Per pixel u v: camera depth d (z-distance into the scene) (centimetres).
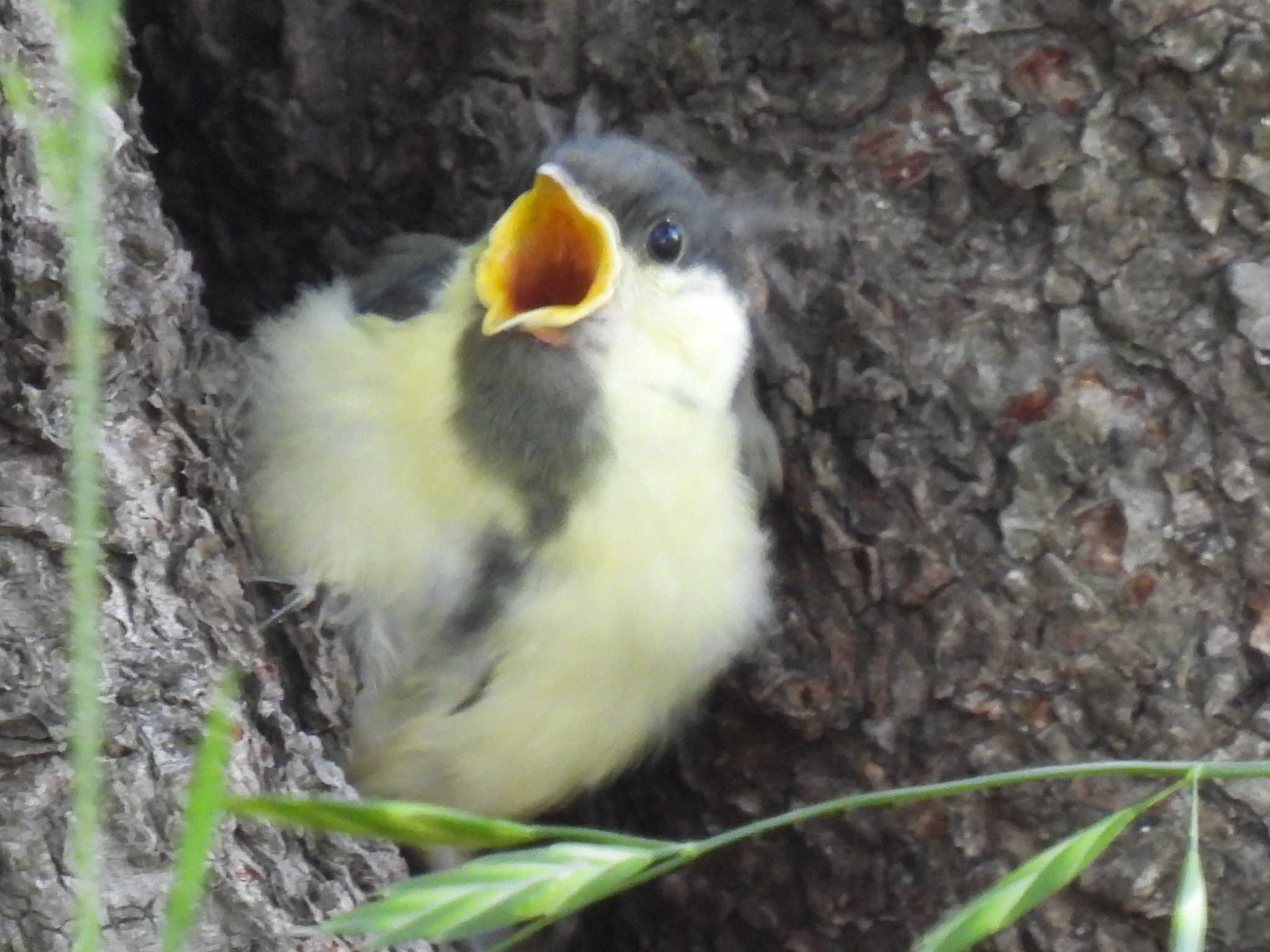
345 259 244
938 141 240
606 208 239
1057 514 240
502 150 243
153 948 233
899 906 241
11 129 234
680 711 241
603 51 242
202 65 244
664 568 239
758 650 241
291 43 243
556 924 244
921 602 240
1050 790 240
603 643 239
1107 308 240
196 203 245
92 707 199
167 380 236
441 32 243
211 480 237
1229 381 239
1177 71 239
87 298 187
